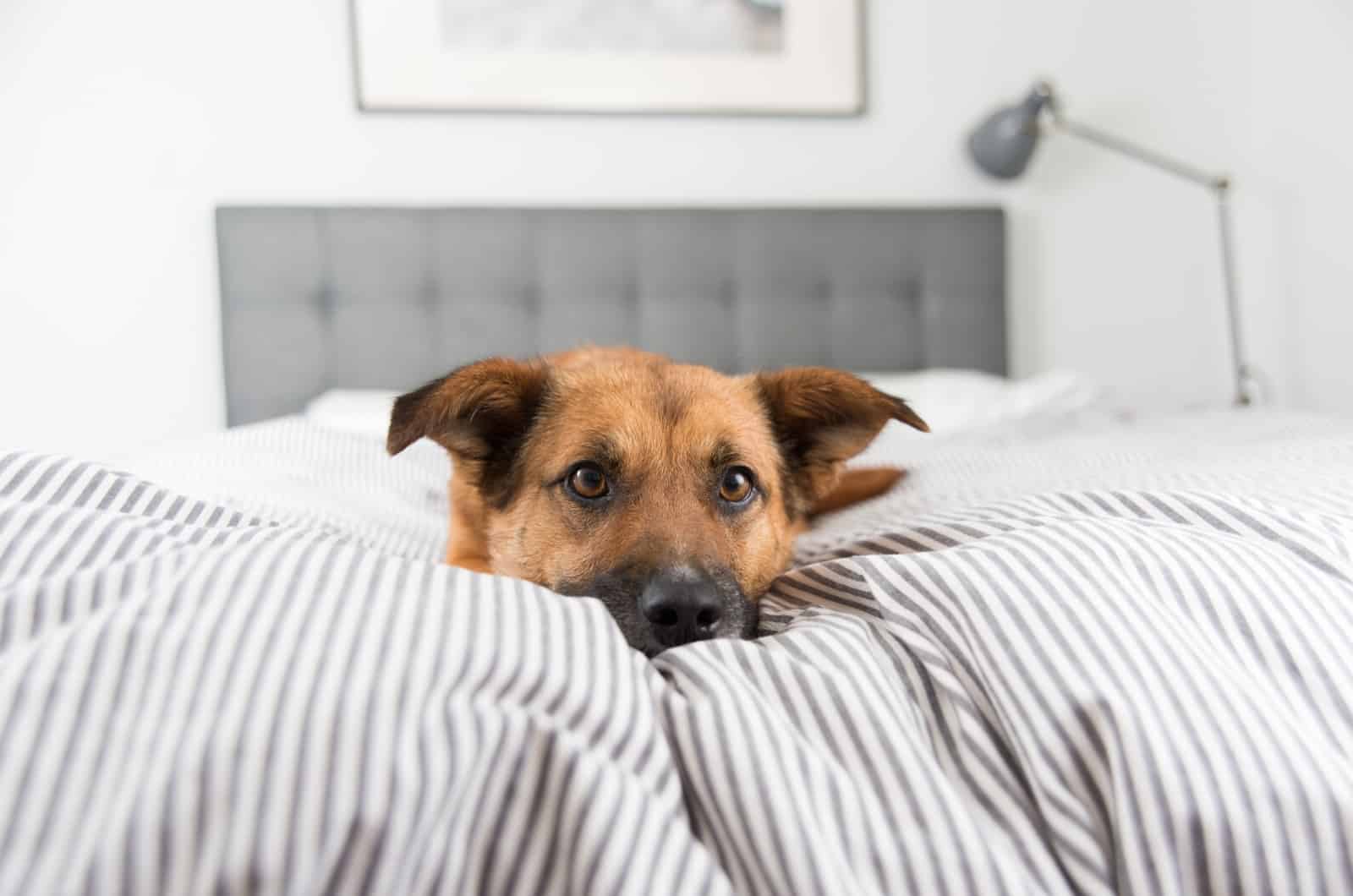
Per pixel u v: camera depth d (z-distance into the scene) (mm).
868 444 1643
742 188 3924
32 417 3525
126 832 594
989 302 3947
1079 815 747
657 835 680
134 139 3514
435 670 717
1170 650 811
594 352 1972
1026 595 880
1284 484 1473
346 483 2141
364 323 3590
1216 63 4176
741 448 1505
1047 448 2391
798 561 1721
